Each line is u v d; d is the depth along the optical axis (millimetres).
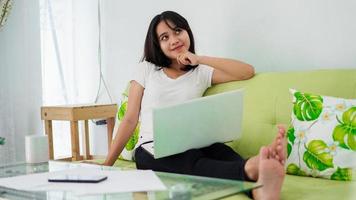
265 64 2178
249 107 1818
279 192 1168
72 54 3191
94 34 3070
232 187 1027
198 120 1415
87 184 1108
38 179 1216
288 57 2094
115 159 1877
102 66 3045
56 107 2750
